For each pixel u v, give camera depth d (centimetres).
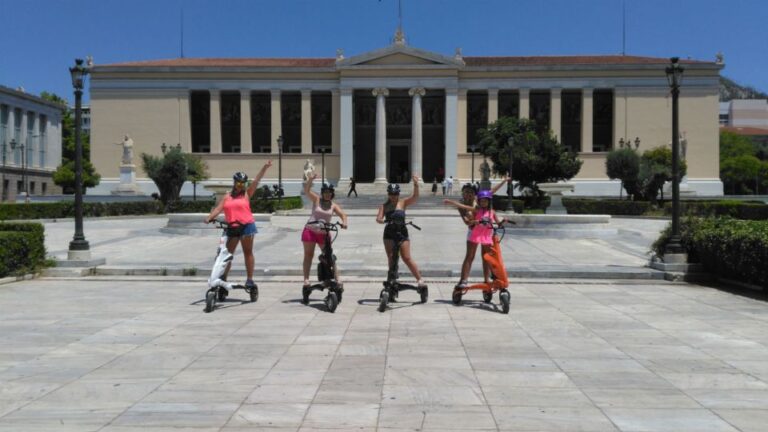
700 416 494
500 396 541
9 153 7581
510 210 3603
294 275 1374
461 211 988
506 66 5944
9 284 1240
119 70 6019
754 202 4044
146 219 3703
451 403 522
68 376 598
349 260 1598
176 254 1758
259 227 2533
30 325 834
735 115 13762
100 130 6053
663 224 3209
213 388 560
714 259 1266
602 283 1277
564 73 5928
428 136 6562
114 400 529
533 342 740
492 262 945
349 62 5916
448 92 5903
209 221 992
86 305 995
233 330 802
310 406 514
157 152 6038
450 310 950
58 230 2700
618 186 5834
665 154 4650
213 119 6062
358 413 498
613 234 2398
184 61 6500
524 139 4378
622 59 6262
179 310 949
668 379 593
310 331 796
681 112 5919
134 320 869
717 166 5891
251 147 6112
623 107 5925
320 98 6456
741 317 906
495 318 889
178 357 667
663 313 937
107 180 6009
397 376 598
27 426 471
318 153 6250
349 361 651
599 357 673
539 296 1104
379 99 5934
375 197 5291
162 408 509
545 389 561
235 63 6325
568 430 465
